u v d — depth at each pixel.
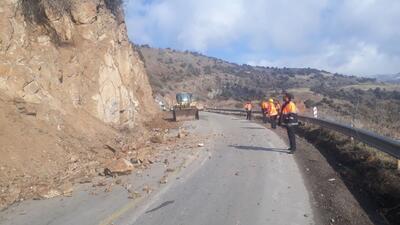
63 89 17.47
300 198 9.59
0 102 13.48
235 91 136.00
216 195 9.90
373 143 13.24
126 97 23.25
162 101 75.00
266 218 8.22
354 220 8.18
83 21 20.88
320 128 21.36
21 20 16.27
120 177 12.03
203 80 153.62
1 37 14.89
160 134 23.42
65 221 8.27
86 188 10.82
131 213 8.64
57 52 18.27
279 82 149.62
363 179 11.23
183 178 11.73
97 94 19.78
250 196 9.77
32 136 13.14
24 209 9.12
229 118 42.62
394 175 10.55
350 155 14.11
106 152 15.62
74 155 13.90
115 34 25.36
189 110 38.91
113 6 27.06
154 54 179.00
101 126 18.44
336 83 118.06
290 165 13.48
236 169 12.84
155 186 10.88
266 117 33.31
